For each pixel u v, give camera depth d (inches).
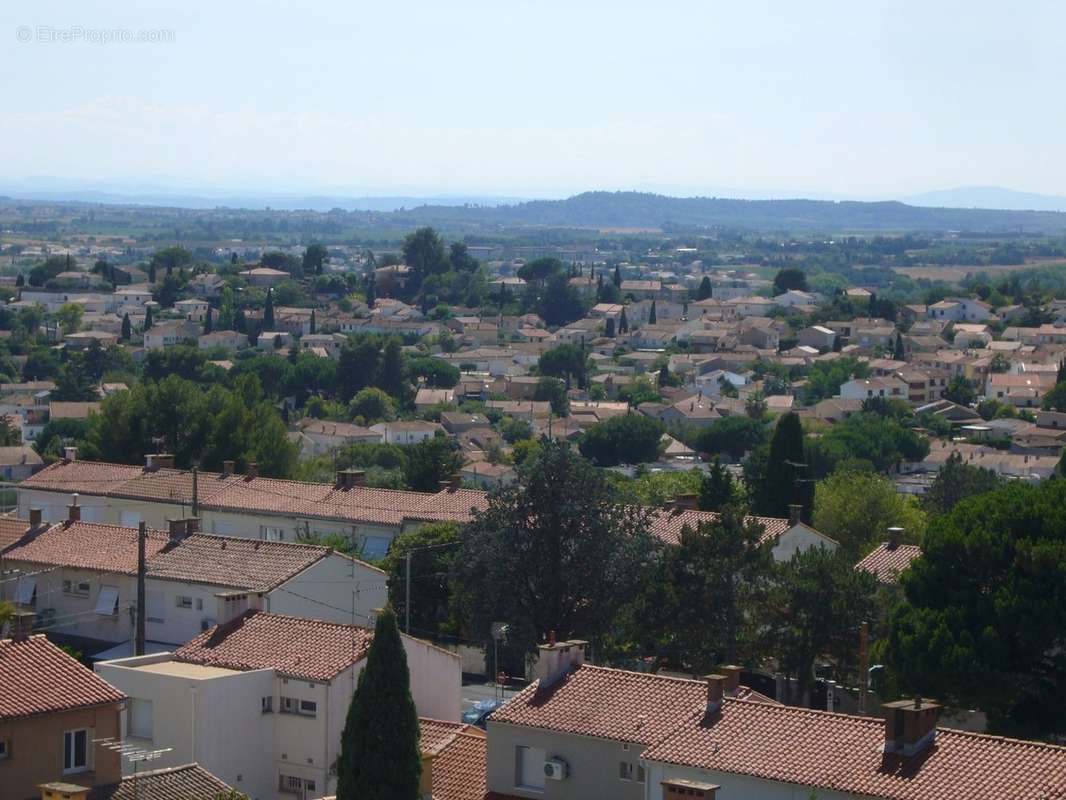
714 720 1996.8
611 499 3166.8
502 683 3186.5
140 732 2354.8
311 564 3078.2
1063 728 2536.9
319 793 2348.7
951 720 2726.4
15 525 3526.1
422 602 3494.1
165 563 3159.5
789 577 2987.2
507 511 3137.3
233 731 2341.3
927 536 2706.7
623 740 2031.3
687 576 3024.1
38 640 2022.6
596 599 3083.2
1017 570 2573.8
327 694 2352.4
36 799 1862.7
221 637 2513.5
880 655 2687.0
